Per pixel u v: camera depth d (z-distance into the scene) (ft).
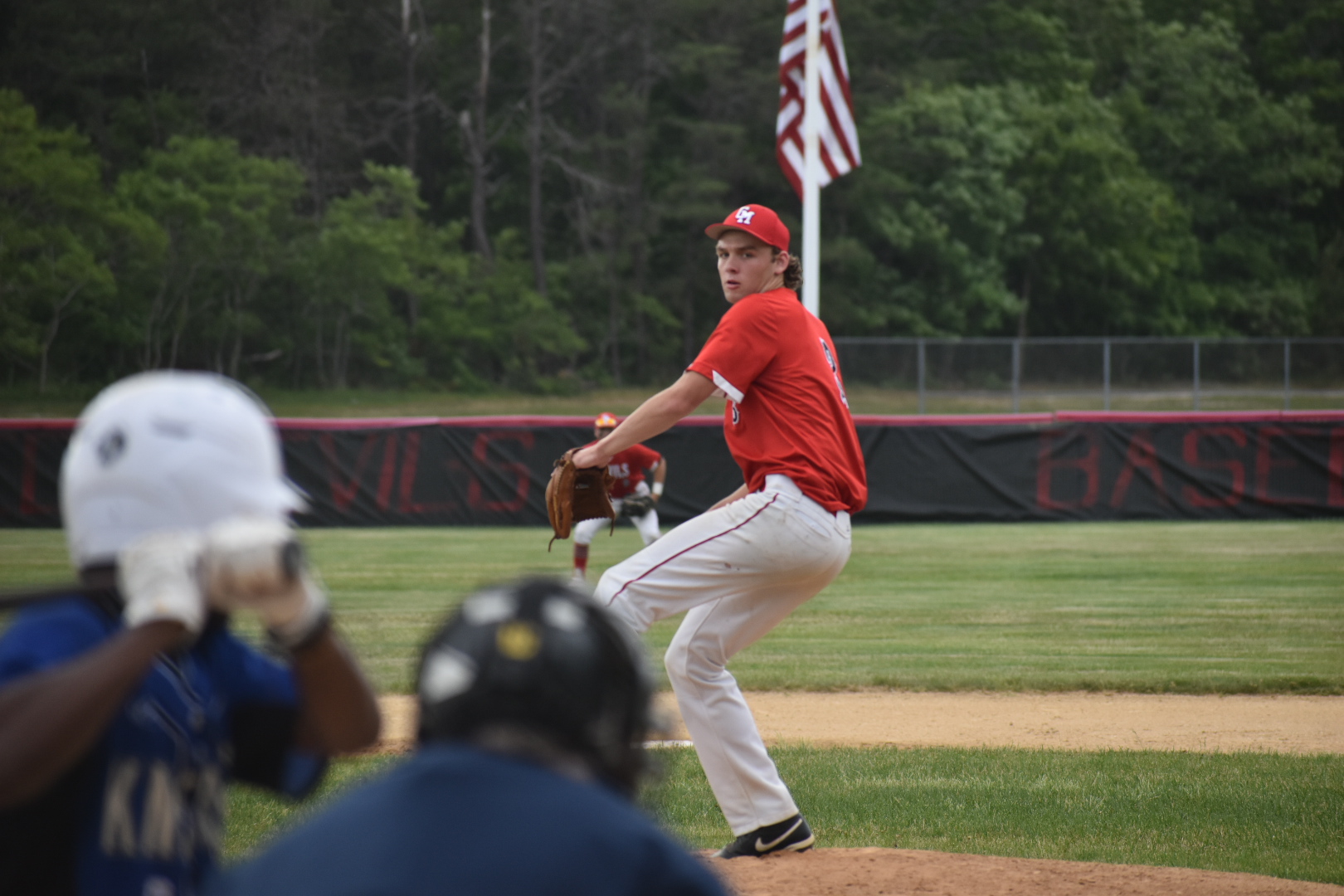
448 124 649.20
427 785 15.43
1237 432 256.52
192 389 20.45
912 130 621.72
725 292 55.88
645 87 628.28
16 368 508.94
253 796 71.36
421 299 578.25
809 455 52.60
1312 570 185.68
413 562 194.39
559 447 250.57
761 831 54.34
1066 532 240.12
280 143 584.40
